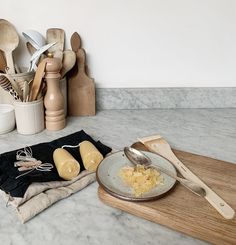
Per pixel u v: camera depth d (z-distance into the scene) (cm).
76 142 81
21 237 54
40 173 65
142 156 71
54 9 101
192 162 73
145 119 106
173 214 56
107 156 71
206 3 104
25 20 102
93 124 101
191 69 113
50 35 102
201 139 92
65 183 66
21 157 72
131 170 65
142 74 112
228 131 98
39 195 61
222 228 53
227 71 113
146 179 62
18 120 91
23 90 89
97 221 58
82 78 104
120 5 102
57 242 53
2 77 85
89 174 70
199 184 64
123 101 113
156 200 59
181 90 113
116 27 105
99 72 110
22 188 60
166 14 105
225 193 62
